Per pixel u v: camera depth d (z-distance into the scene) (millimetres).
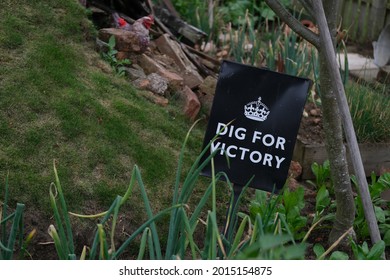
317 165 4512
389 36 6379
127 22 5590
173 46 5410
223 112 3730
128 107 4434
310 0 3553
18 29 4551
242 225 3018
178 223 3072
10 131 3965
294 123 3701
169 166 4211
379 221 4070
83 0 5160
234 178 3713
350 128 3436
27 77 4266
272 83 3715
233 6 7875
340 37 5652
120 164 4074
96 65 4707
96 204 3859
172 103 4797
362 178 3475
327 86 3631
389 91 5898
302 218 3906
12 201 3680
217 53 6395
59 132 4070
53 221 3707
